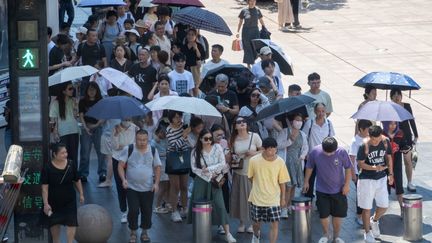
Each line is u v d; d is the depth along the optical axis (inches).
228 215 1357.0
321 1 3255.4
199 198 1315.2
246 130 1327.5
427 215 1455.5
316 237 1369.3
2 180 1007.6
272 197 1259.2
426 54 2556.6
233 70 1566.2
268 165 1254.9
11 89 1154.0
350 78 2310.5
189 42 1925.4
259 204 1259.8
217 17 1899.6
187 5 2006.6
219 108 1424.7
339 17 3016.7
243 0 3319.4
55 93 1471.5
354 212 1471.5
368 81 1508.4
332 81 2281.0
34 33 1143.6
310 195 1423.5
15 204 1143.6
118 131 1370.6
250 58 2266.2
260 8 3169.3
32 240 1190.3
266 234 1366.9
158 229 1374.3
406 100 2142.0
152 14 2156.7
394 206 1496.1
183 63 1651.1
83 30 1957.4
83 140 1544.0
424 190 1573.6
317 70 2379.4
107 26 1985.7
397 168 1444.4
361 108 1412.4
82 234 1264.8
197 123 1348.4
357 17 3016.7
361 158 1325.0
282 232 1370.6
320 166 1298.0
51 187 1179.9
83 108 1505.9
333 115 2009.1
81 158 1552.7
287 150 1409.9
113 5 2020.2
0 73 1823.3
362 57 2524.6
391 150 1346.0
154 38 1892.2
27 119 1161.4
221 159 1307.8
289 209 1433.3
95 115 1347.2
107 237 1282.0
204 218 1288.1
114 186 1556.3
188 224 1380.4
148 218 1306.6
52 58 1705.2
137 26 2010.3
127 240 1325.0
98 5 2020.2
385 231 1391.5
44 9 1142.3
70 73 1459.2
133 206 1294.3
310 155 1311.5
